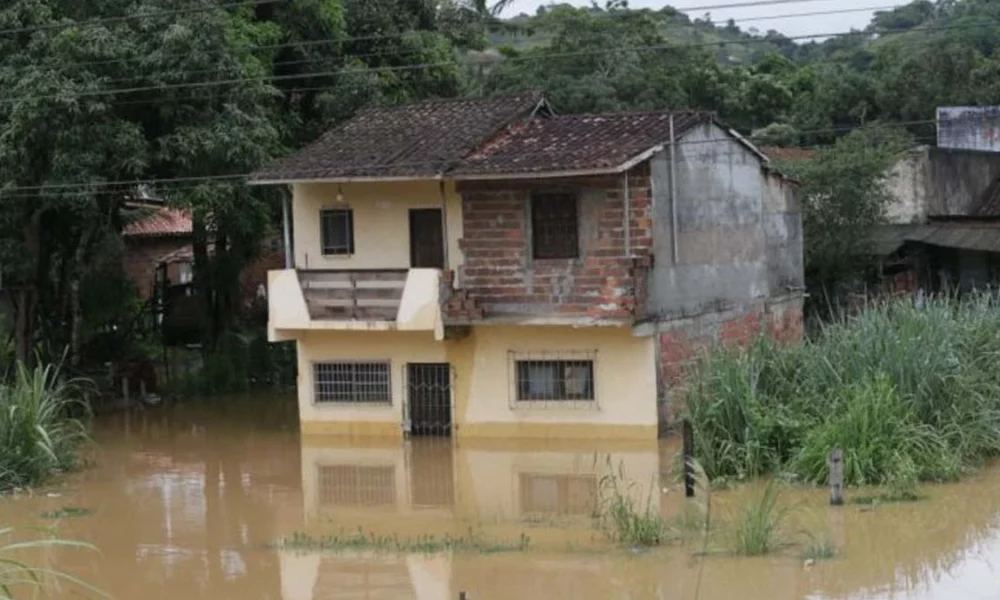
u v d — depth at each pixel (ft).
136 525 61.77
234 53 92.17
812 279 117.08
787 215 100.89
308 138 107.14
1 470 70.54
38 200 90.43
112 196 93.56
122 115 90.79
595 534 55.36
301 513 63.72
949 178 123.13
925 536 52.34
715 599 44.80
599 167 74.64
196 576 52.11
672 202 80.74
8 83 86.02
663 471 68.54
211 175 90.99
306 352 86.43
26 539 59.06
